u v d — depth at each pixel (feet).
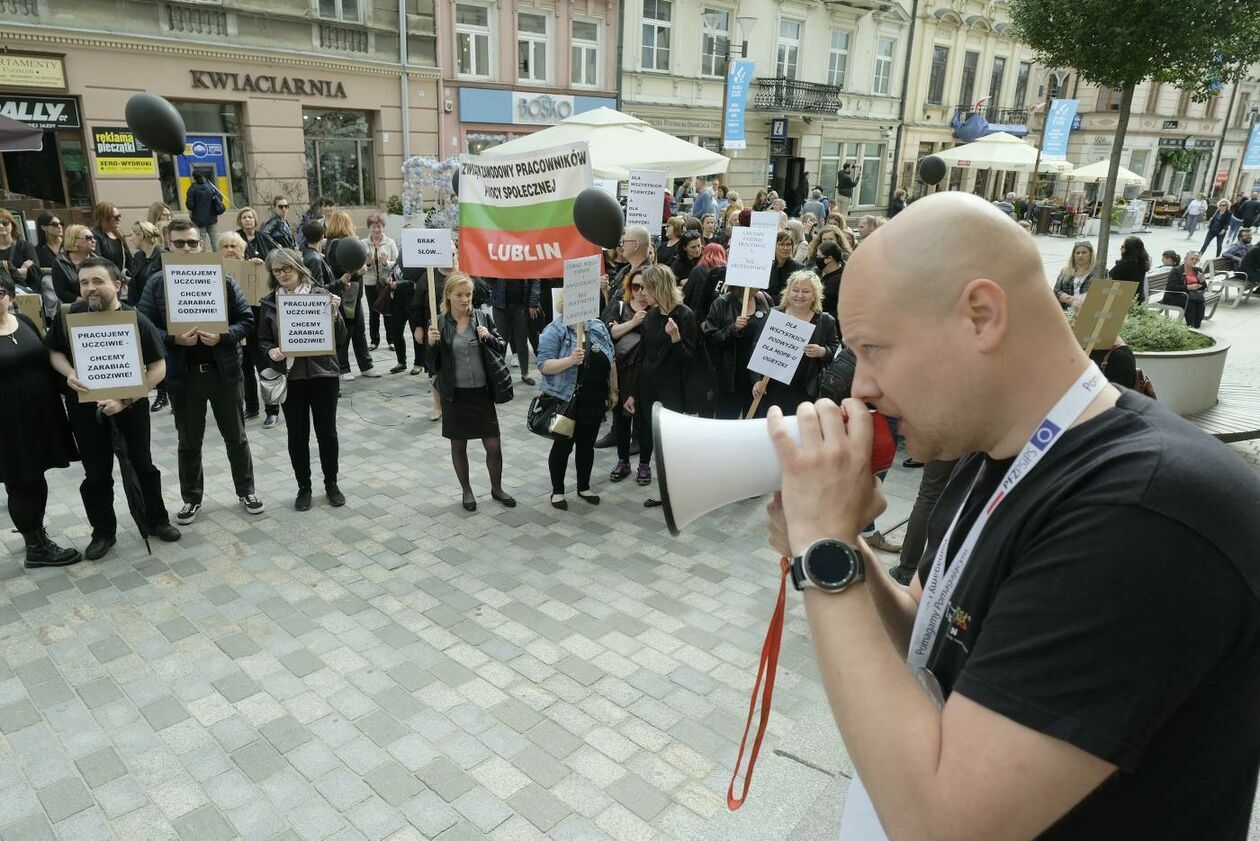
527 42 61.87
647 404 19.11
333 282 27.68
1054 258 69.36
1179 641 2.14
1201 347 23.24
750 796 9.41
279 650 12.72
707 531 17.38
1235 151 132.57
